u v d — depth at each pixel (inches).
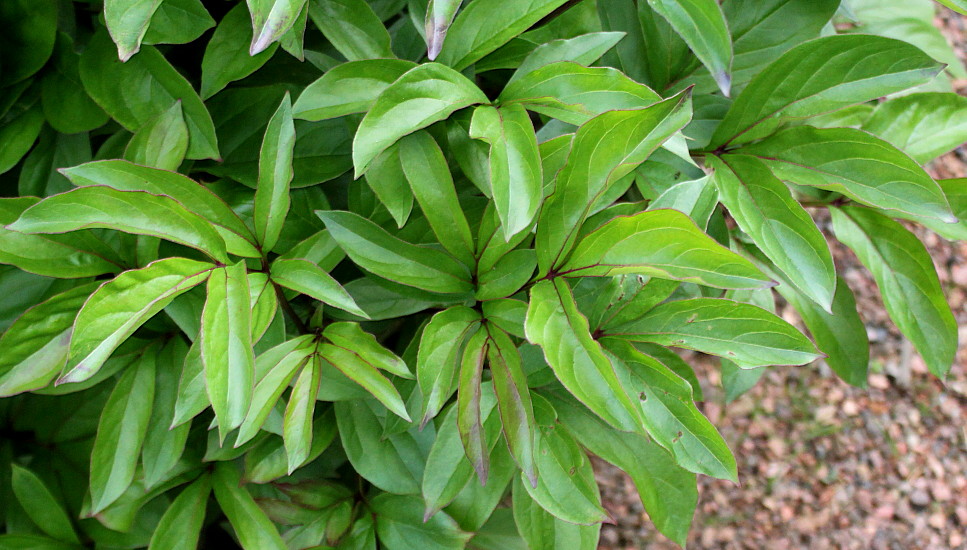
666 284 39.7
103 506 40.8
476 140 40.1
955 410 73.0
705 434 38.6
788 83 41.2
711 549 67.7
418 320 44.1
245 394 37.1
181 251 41.4
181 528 42.2
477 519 42.5
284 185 39.4
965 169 80.0
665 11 38.9
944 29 85.6
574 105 38.9
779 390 74.0
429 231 41.7
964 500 69.9
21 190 41.8
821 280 40.5
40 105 41.9
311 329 40.6
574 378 37.3
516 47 41.6
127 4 37.7
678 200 39.9
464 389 38.5
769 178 41.3
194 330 40.6
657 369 39.0
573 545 41.9
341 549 42.9
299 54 40.1
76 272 40.3
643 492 41.4
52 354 40.0
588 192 38.1
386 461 42.1
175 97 40.7
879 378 74.3
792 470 70.9
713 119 42.9
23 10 41.1
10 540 42.5
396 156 39.8
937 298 43.0
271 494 44.0
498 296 39.5
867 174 40.8
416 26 40.1
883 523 69.1
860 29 48.9
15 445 44.2
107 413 41.1
